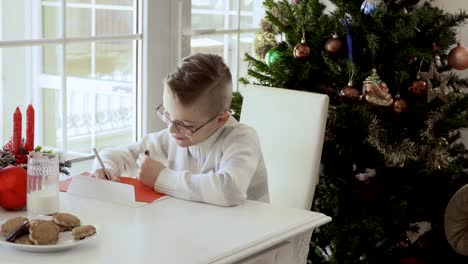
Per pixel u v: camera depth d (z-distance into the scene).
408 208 2.61
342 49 2.49
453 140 2.75
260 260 1.62
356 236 2.51
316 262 2.71
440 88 2.48
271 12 2.74
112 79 2.94
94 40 2.58
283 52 2.60
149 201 1.80
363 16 2.50
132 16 2.74
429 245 2.68
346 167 2.61
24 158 1.83
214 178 1.81
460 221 2.43
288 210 1.80
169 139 2.12
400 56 2.49
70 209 1.72
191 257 1.43
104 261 1.39
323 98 2.19
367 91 2.38
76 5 2.96
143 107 2.74
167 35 2.76
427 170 2.53
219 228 1.62
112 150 2.11
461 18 2.58
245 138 1.95
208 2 2.96
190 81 1.84
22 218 1.51
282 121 2.26
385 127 2.54
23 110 3.30
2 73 3.35
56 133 3.15
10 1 3.25
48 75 3.21
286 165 2.21
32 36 3.26
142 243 1.50
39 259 1.39
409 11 2.61
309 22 2.57
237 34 3.12
